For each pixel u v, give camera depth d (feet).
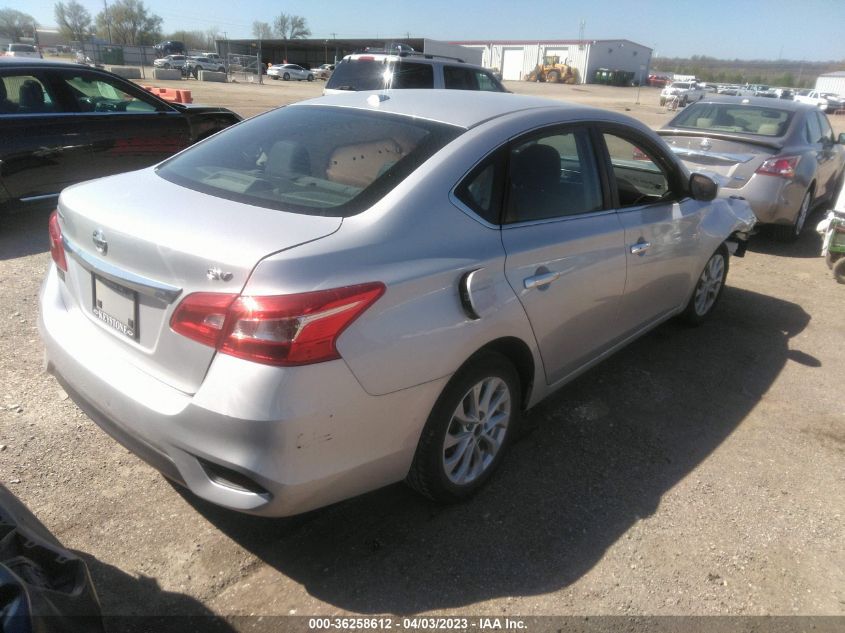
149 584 7.77
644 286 12.32
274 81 160.04
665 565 8.57
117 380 7.59
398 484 9.84
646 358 14.64
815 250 24.88
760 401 13.07
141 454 7.61
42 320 9.07
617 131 11.60
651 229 11.98
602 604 7.90
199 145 10.55
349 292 6.93
